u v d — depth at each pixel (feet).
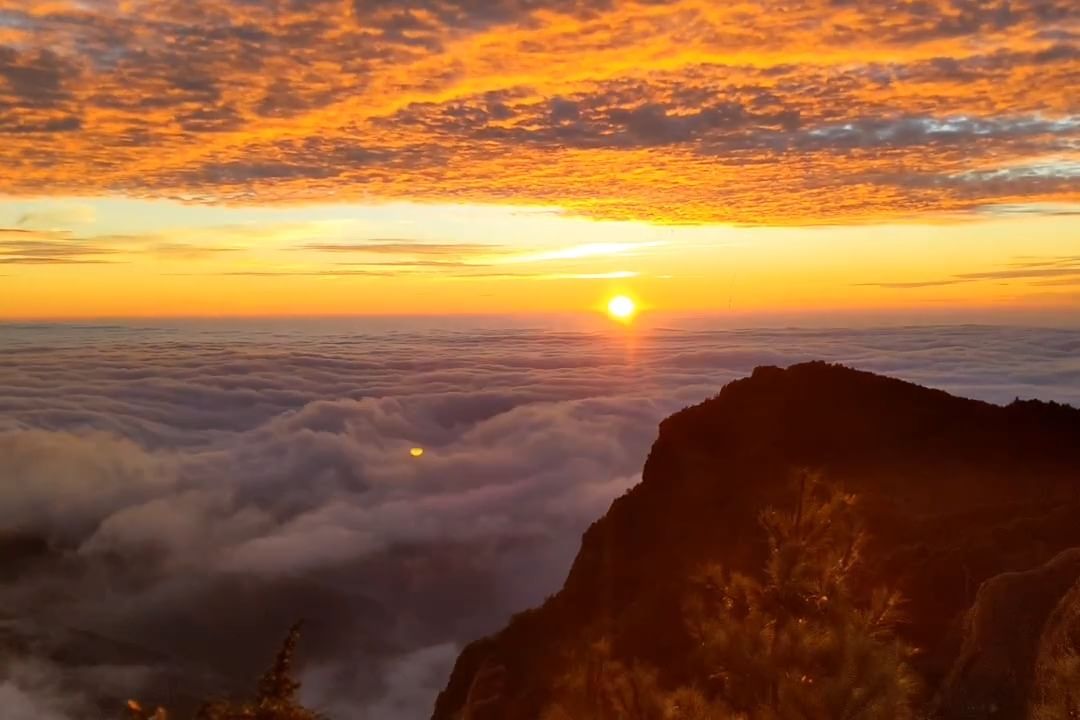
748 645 18.43
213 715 13.79
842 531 20.58
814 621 18.79
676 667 39.55
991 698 27.20
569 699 20.84
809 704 16.84
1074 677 19.21
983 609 30.63
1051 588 29.76
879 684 17.16
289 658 13.93
